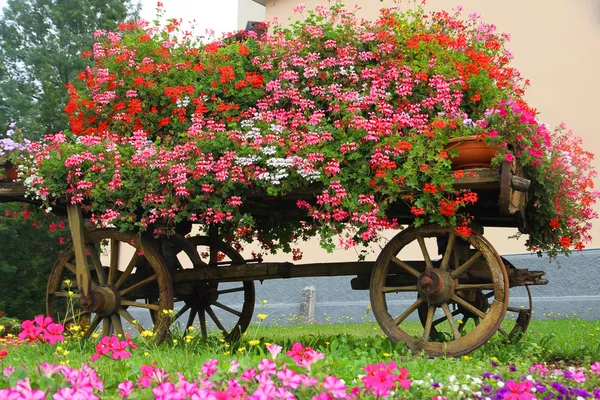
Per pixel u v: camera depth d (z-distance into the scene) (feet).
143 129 25.20
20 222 50.55
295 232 26.63
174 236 26.12
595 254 38.68
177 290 26.86
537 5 40.47
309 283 46.91
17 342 21.40
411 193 19.58
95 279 27.22
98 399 10.68
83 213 24.73
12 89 55.67
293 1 47.73
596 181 38.01
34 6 58.80
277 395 10.62
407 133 20.77
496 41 24.47
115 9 60.95
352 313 44.78
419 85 21.95
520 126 18.98
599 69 38.42
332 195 20.07
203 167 21.01
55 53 56.70
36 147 24.22
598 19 38.65
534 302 39.81
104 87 25.82
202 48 25.79
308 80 23.13
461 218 20.33
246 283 29.35
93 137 23.63
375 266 21.36
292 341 26.03
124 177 22.40
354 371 15.33
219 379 12.41
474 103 22.29
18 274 51.88
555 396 13.44
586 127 38.52
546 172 20.35
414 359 19.02
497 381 14.33
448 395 13.39
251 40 24.76
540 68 40.22
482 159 18.93
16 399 9.87
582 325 34.78
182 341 23.57
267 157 20.79
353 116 20.70
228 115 23.66
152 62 25.20
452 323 20.25
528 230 22.52
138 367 14.65
